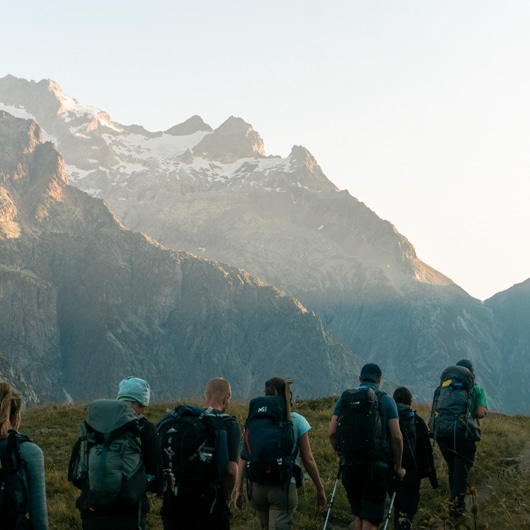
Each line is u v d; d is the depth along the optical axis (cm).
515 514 1089
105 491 817
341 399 1039
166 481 863
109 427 831
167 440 878
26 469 787
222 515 885
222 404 930
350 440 1013
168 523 882
